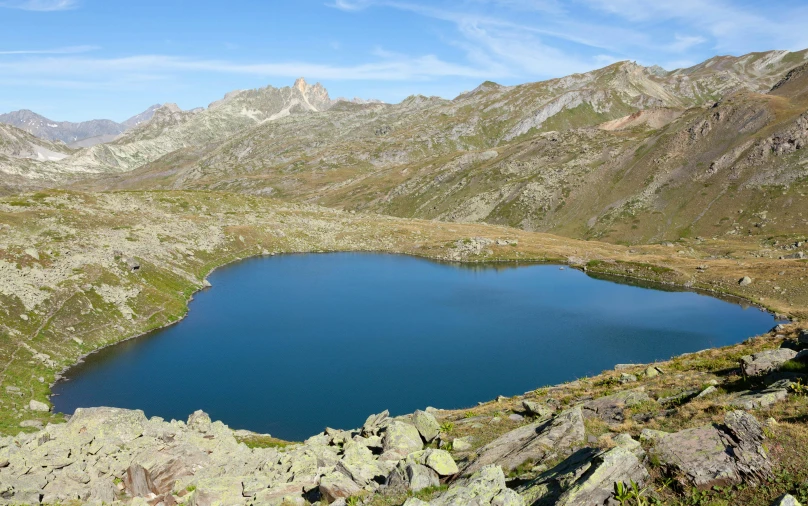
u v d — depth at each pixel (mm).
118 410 32031
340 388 59281
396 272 140875
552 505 15656
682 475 16297
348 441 31109
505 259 162250
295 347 75188
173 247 133000
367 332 82875
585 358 69375
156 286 101812
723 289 114312
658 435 19328
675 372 40156
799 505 13797
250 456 29562
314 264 150250
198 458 28109
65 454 26906
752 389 26641
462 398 55781
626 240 188875
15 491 22891
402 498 19391
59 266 89938
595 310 98562
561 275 140000
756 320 90625
